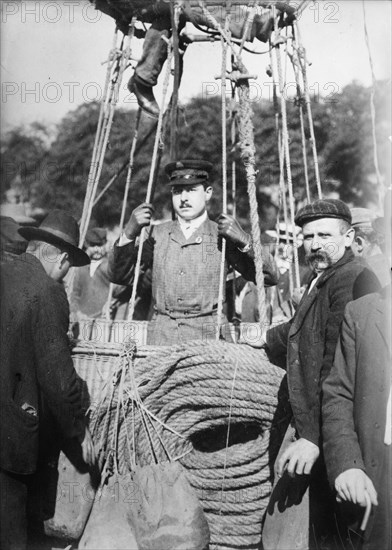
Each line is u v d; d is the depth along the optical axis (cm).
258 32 461
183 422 375
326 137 891
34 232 389
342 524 343
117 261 441
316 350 339
